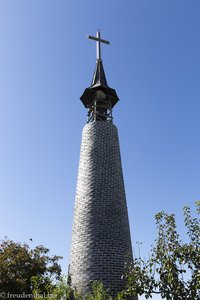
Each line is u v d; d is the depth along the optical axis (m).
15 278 25.00
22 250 27.34
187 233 16.20
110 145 28.12
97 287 20.52
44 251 28.58
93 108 31.12
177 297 14.55
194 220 16.42
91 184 26.06
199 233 15.99
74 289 22.38
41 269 26.36
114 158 27.67
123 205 26.06
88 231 24.16
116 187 26.33
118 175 27.12
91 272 22.53
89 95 31.59
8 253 26.67
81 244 23.91
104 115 30.52
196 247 15.58
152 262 16.02
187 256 15.38
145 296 15.34
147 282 15.52
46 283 22.91
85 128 29.34
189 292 14.48
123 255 23.58
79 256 23.55
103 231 24.03
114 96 31.50
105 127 28.86
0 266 25.42
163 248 16.11
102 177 26.31
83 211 25.19
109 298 19.83
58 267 28.05
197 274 14.63
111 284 22.12
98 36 35.31
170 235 16.33
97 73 32.84
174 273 15.00
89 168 26.91
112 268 22.70
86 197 25.67
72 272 23.33
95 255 23.11
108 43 35.25
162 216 17.00
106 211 24.89
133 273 16.36
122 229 24.73
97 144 27.89
